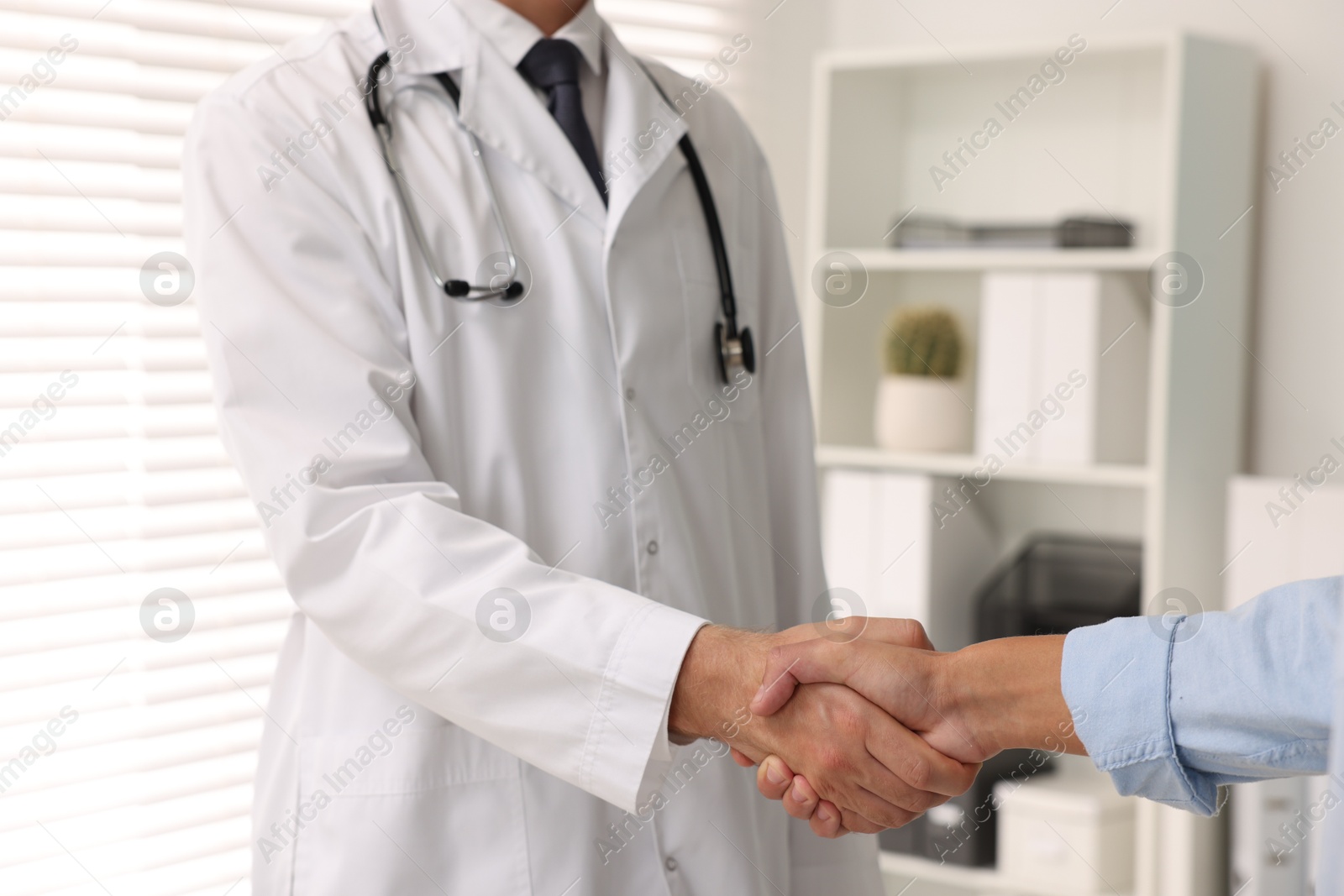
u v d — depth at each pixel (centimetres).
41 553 176
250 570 195
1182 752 85
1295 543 183
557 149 109
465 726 95
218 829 196
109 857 185
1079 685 89
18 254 172
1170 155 195
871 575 230
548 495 106
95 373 179
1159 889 199
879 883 124
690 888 107
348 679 102
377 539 92
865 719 96
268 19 194
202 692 190
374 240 102
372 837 98
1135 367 223
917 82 255
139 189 182
